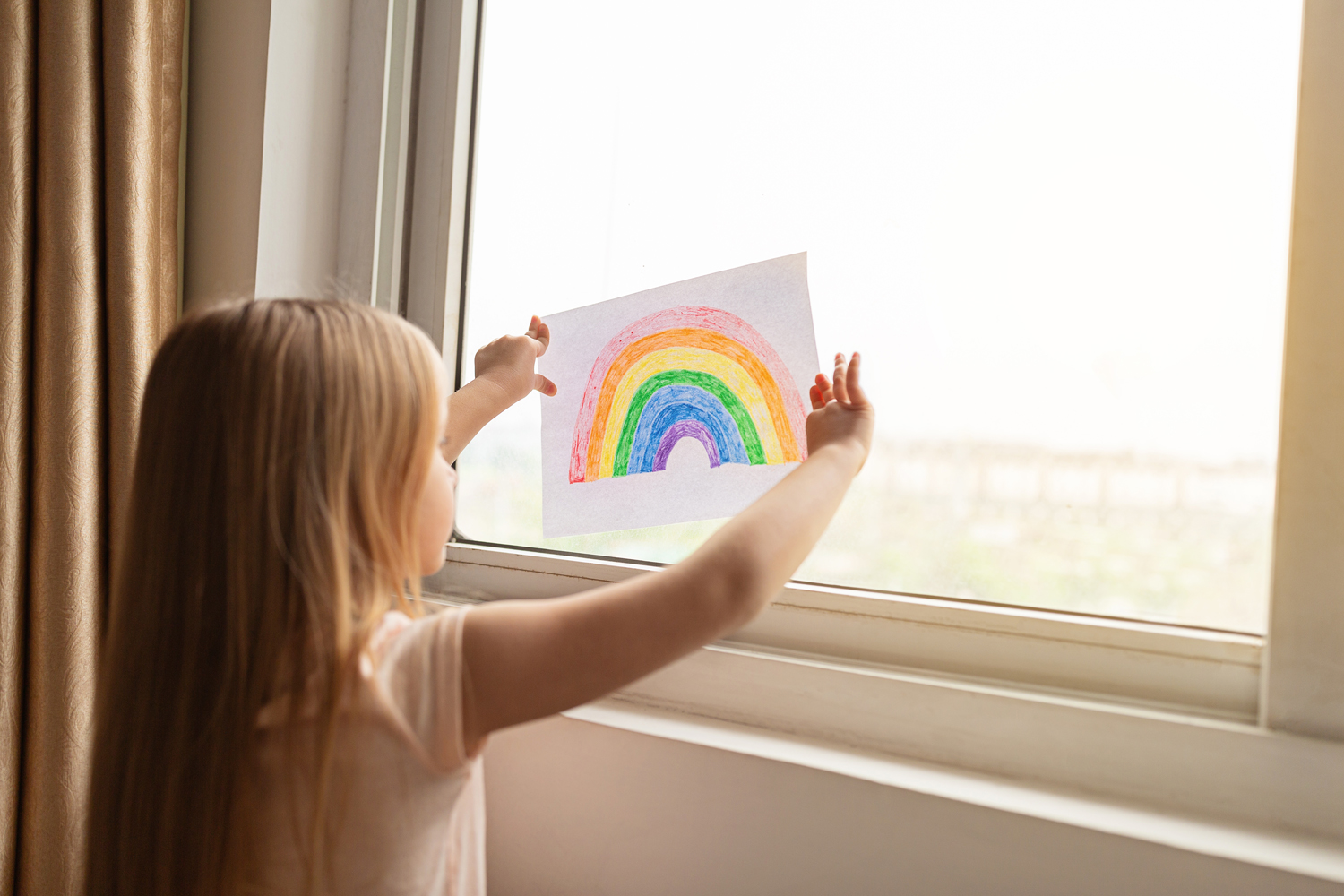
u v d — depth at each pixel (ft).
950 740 2.14
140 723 1.43
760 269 2.46
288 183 2.92
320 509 1.39
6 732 2.43
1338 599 1.82
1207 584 2.04
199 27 2.98
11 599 2.44
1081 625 2.11
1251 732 1.86
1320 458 1.82
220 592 1.41
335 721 1.36
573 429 2.78
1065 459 2.18
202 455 1.43
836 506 1.67
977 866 1.89
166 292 2.84
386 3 3.06
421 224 3.10
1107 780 1.98
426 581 3.05
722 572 1.46
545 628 1.42
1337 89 1.80
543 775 2.36
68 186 2.48
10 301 2.44
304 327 1.47
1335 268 1.80
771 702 2.34
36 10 2.50
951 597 2.31
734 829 2.13
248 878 1.38
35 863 2.43
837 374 1.99
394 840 1.38
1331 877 1.62
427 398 1.58
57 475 2.46
